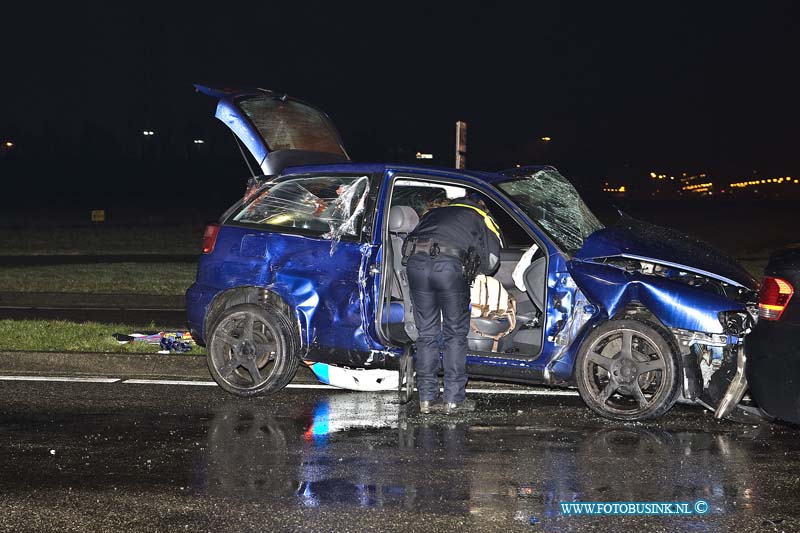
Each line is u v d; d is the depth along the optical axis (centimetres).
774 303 604
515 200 736
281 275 772
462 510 504
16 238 2812
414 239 708
